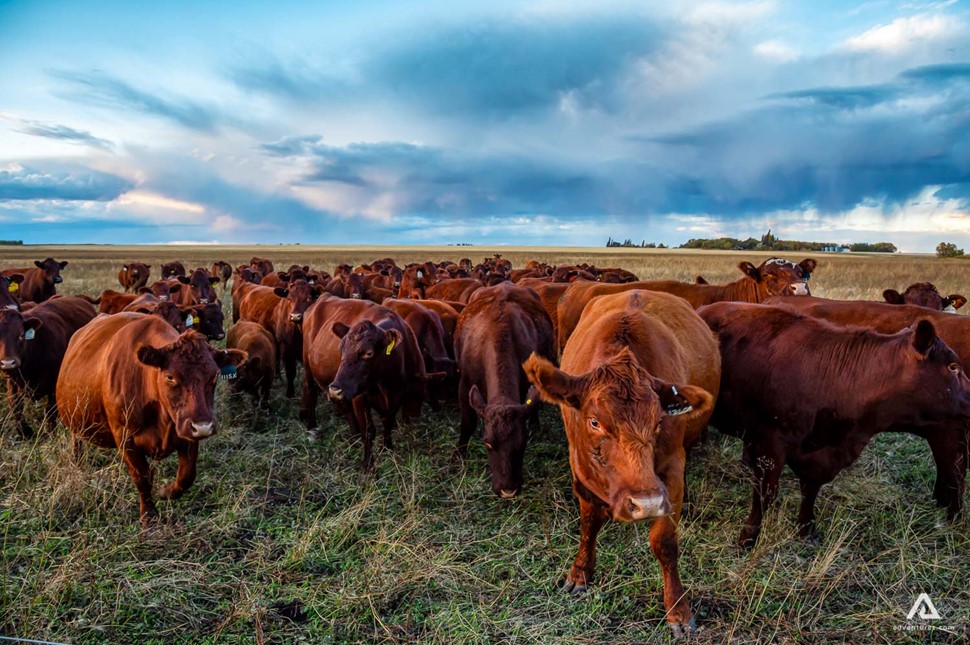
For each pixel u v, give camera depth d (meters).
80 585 4.54
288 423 8.91
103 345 6.16
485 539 5.45
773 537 5.23
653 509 3.37
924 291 9.98
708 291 10.66
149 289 15.90
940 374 4.86
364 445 7.10
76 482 5.73
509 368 6.70
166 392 5.06
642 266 47.84
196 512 5.86
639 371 3.67
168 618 4.32
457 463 7.23
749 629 4.29
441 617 4.36
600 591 4.65
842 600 4.65
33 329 7.66
